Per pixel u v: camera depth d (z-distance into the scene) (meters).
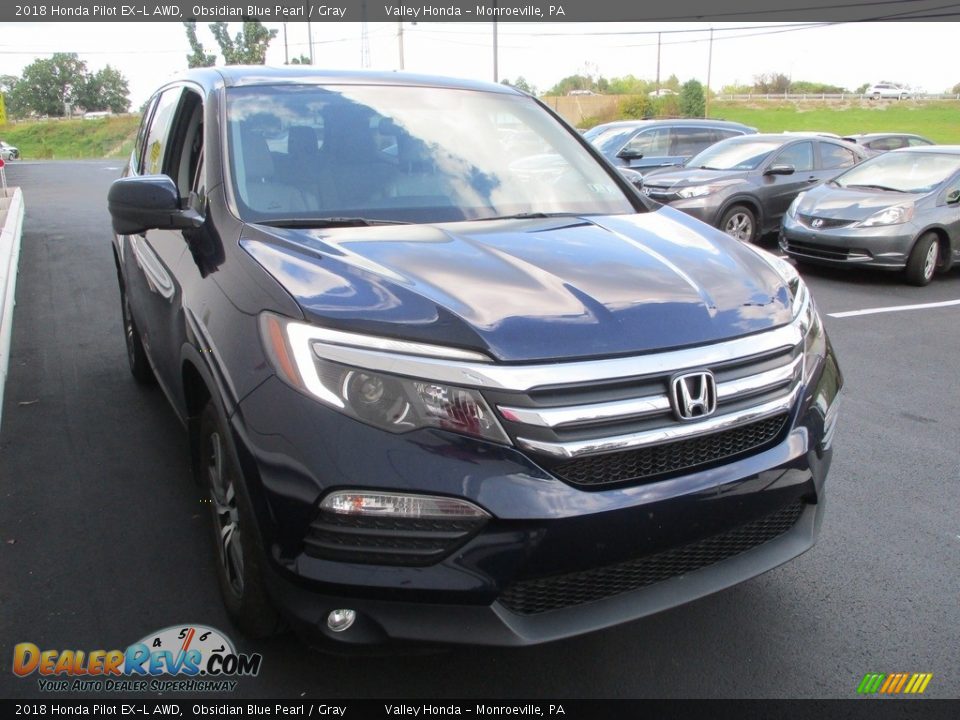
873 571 3.34
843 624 2.98
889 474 4.26
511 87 4.33
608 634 2.91
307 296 2.35
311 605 2.18
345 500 2.11
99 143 66.88
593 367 2.23
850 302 8.60
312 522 2.14
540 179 3.63
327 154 3.36
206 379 2.61
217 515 2.86
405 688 2.61
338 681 2.63
